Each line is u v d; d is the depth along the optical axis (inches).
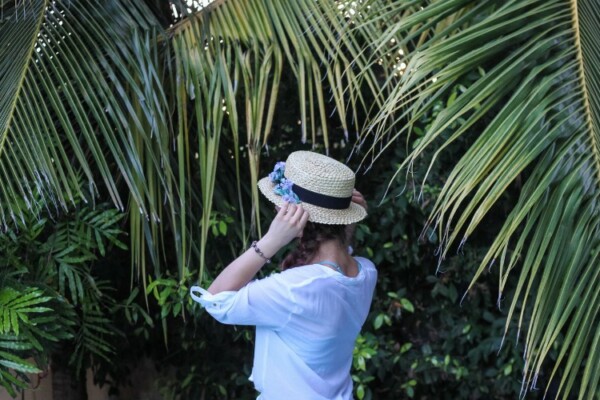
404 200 130.3
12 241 107.0
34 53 106.3
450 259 133.9
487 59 84.1
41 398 143.1
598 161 79.0
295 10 113.0
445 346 135.1
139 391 156.9
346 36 109.0
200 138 108.9
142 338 145.9
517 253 75.9
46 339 113.9
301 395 77.5
